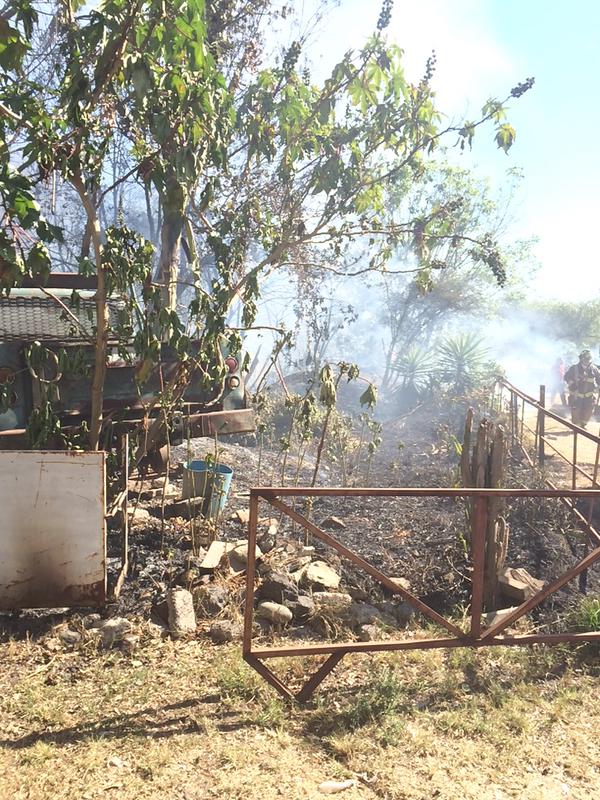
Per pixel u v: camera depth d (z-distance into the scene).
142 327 5.55
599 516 7.37
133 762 3.34
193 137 5.27
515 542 6.59
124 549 5.46
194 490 6.52
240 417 7.55
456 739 3.63
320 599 5.14
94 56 5.12
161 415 6.24
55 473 4.61
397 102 7.64
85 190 5.23
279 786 3.20
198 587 5.18
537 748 3.57
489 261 8.32
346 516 7.27
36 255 4.73
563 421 7.17
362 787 3.23
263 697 3.95
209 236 6.37
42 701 3.85
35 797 3.07
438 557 6.09
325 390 6.30
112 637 4.55
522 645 4.61
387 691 3.99
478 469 5.45
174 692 4.01
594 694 4.11
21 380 6.11
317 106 7.83
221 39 9.88
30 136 4.83
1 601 4.67
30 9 4.65
